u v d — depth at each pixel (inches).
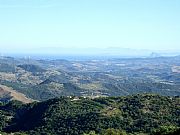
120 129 7593.5
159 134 5157.5
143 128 7529.5
